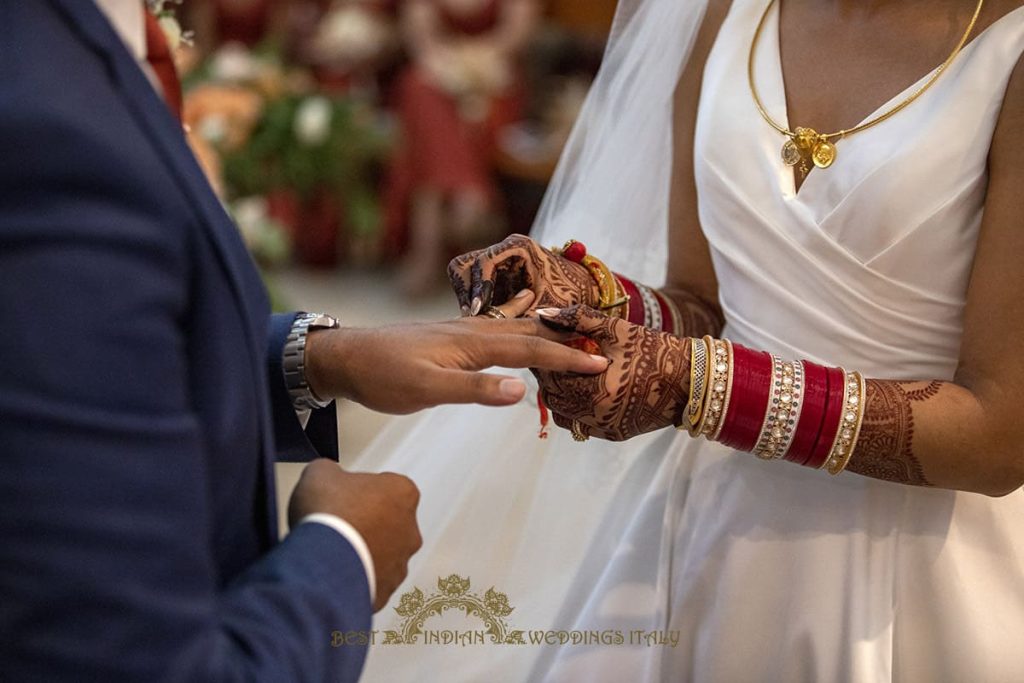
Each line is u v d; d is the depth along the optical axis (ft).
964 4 3.51
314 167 14.30
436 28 15.55
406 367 3.17
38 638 1.97
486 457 4.42
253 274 2.57
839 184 3.58
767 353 3.50
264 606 2.40
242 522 2.55
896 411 3.34
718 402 3.40
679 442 4.20
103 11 2.29
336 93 15.12
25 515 1.94
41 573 1.94
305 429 3.59
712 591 3.93
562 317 3.45
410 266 15.24
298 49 16.84
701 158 3.89
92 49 2.21
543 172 15.58
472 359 3.26
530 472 4.40
